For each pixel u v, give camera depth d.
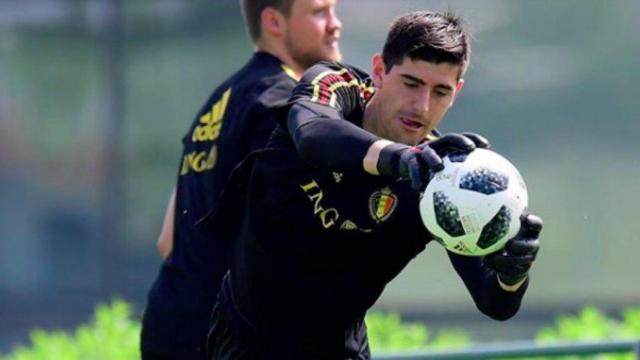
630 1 52.69
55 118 55.44
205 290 18.98
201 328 19.03
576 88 52.91
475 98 52.97
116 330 30.19
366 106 15.34
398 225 15.26
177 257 19.47
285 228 15.49
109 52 55.00
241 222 16.23
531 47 52.88
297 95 15.04
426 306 52.50
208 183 19.11
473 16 52.44
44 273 55.75
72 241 55.56
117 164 55.28
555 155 53.03
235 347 16.34
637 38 52.72
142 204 55.28
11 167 55.66
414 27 14.81
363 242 15.37
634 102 52.75
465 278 15.59
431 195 13.34
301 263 15.54
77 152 55.47
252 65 19.55
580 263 52.81
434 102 14.93
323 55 19.89
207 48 54.53
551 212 53.12
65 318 55.53
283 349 16.02
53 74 55.31
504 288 15.18
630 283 52.47
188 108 54.75
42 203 55.78
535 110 53.06
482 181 13.21
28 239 55.69
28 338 55.06
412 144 15.05
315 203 15.26
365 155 13.48
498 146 53.09
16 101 55.44
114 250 55.38
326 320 15.84
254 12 19.81
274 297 15.80
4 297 55.81
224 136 18.92
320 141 13.80
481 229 13.23
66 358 29.45
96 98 55.16
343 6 52.25
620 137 52.78
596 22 52.94
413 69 14.79
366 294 15.76
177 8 54.62
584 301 52.81
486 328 52.44
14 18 55.09
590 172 52.88
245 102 18.83
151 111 54.97
